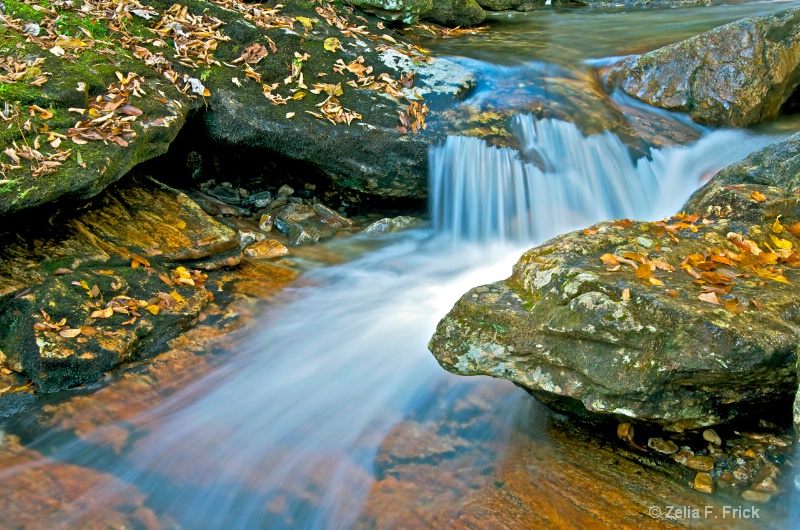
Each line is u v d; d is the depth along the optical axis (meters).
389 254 6.48
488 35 9.59
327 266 6.13
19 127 5.01
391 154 6.62
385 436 4.07
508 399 4.26
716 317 3.40
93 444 3.92
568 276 3.77
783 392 3.64
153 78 6.15
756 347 3.29
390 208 7.32
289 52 7.10
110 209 5.44
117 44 6.32
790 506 3.35
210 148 6.77
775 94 7.22
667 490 3.52
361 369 4.69
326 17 8.08
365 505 3.57
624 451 3.80
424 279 6.02
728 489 3.49
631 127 7.09
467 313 3.98
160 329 4.75
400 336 5.02
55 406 4.12
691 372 3.35
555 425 4.04
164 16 6.92
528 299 3.94
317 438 4.07
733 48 7.06
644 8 12.03
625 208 6.86
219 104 6.37
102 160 5.05
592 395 3.58
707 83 7.12
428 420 4.18
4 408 4.07
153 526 3.46
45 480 3.65
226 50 6.89
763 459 3.59
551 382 3.70
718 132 7.09
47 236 4.98
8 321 4.47
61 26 6.12
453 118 6.93
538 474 3.71
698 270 3.98
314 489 3.69
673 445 3.77
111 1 6.85
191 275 5.34
